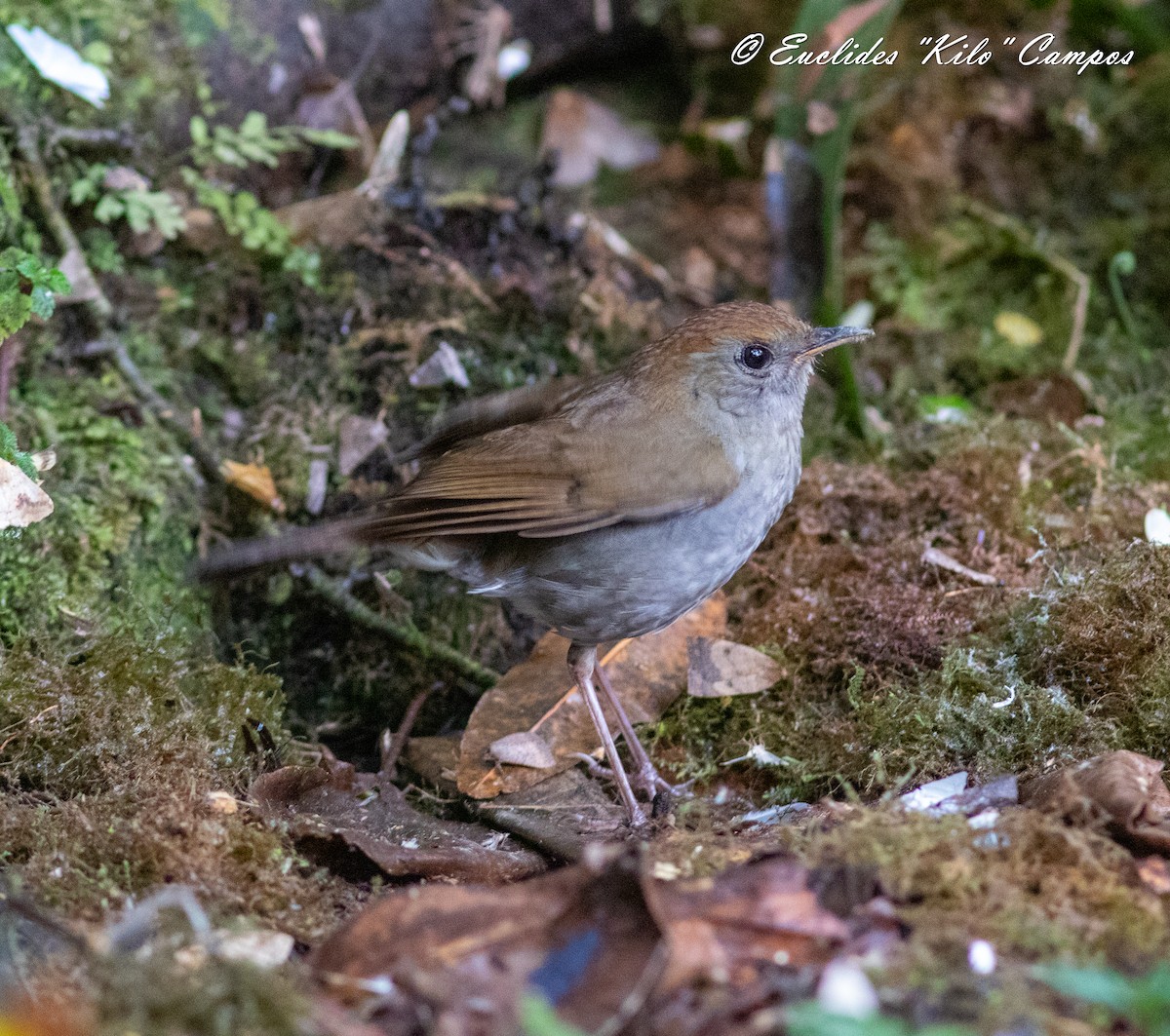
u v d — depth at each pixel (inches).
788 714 356.2
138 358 406.3
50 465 355.9
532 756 339.9
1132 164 521.3
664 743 362.3
